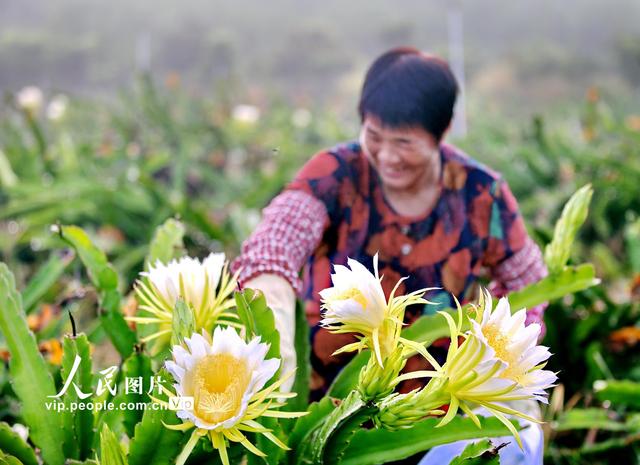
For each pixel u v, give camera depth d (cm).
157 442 106
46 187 363
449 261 156
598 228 410
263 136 640
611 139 650
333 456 108
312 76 3681
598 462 209
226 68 3622
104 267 139
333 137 714
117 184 379
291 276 139
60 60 3538
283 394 96
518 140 839
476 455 107
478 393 92
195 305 108
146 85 658
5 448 118
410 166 147
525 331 94
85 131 732
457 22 686
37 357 122
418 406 94
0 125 590
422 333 136
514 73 3481
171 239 154
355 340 156
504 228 158
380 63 149
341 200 154
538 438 129
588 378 232
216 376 92
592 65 3578
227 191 509
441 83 143
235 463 112
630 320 254
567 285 144
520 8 4675
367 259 157
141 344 116
